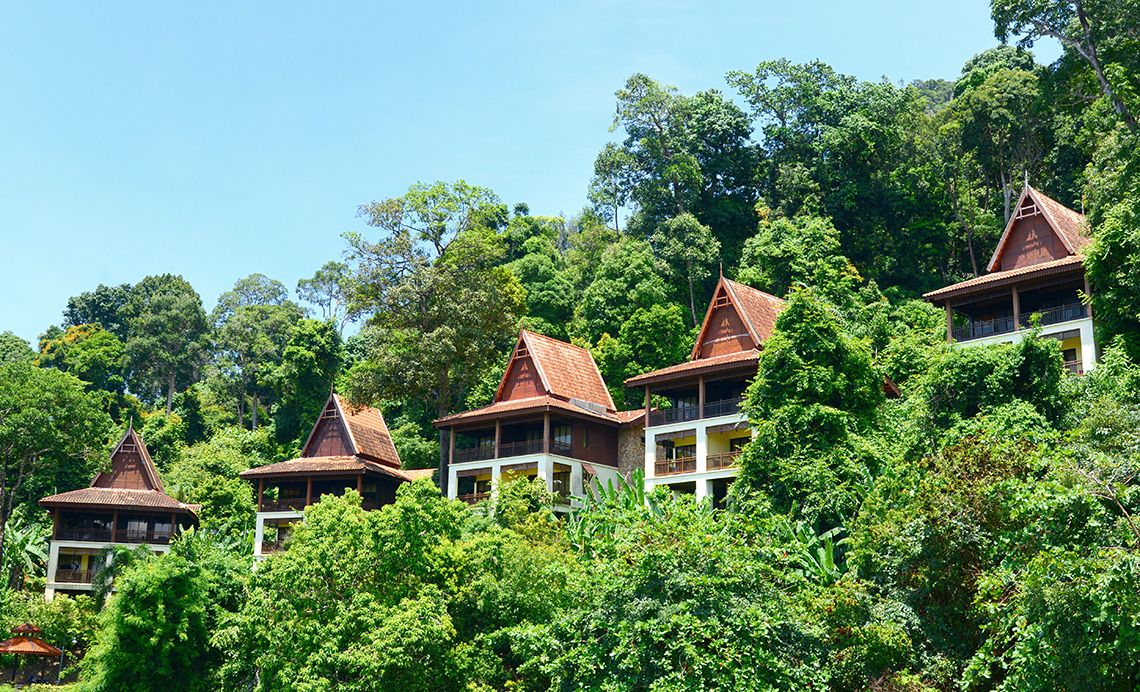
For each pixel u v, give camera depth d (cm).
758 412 3303
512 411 4941
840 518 2778
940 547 2014
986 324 4225
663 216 7956
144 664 3148
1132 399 2861
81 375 9556
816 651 1909
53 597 5569
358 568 2598
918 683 1819
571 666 2012
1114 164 3944
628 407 6309
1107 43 4838
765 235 6831
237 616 2983
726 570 1961
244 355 9750
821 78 8231
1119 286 3547
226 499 5853
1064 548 1677
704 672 1820
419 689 2402
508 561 2675
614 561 2056
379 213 6109
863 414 3231
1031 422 2886
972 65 9425
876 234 7438
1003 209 7106
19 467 5416
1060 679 1562
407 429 6875
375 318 5981
